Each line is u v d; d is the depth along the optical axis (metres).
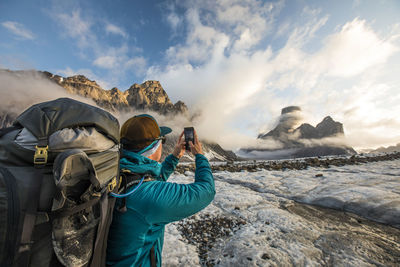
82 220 0.73
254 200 4.80
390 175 6.98
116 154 0.93
